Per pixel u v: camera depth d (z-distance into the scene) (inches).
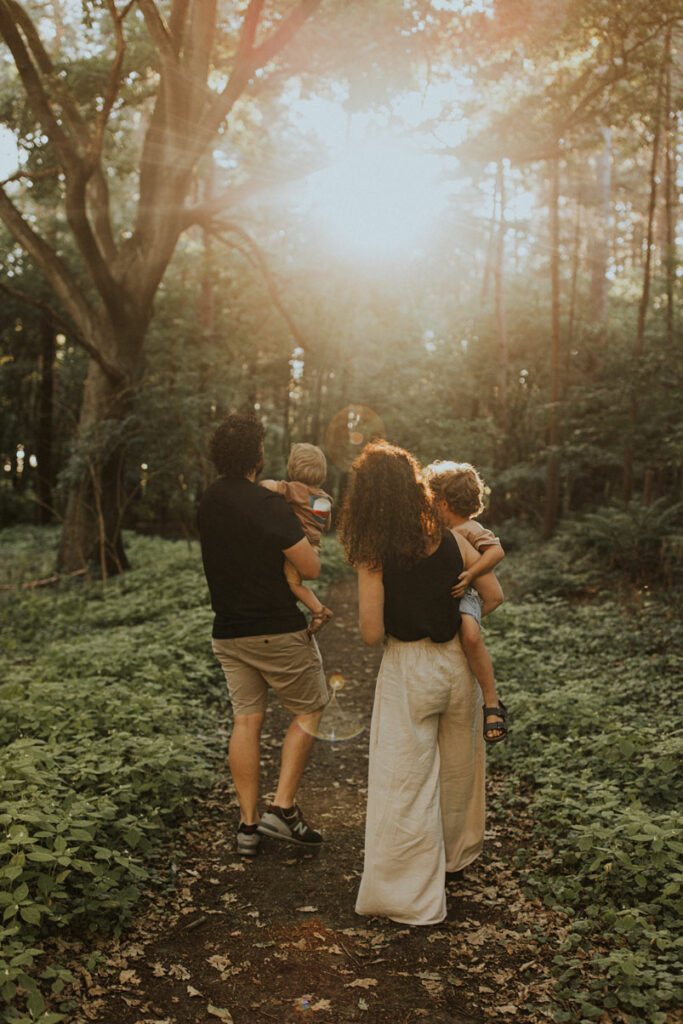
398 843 124.6
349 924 125.7
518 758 195.0
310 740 150.2
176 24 368.2
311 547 143.6
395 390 809.5
